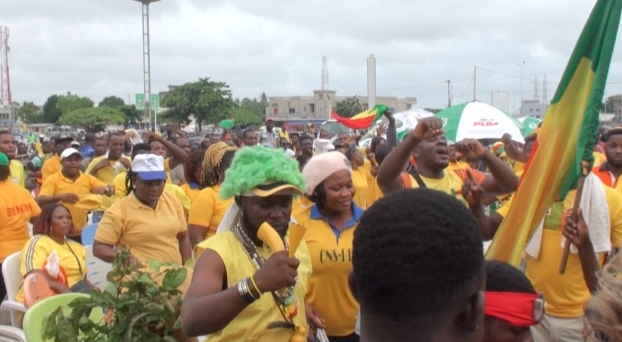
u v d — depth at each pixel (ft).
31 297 17.62
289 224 10.13
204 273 9.98
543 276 14.73
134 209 18.93
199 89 157.69
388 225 5.16
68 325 11.86
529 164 13.51
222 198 10.57
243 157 10.53
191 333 9.08
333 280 13.88
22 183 36.22
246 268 10.31
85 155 49.75
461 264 5.10
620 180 20.98
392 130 33.99
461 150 17.34
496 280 7.49
